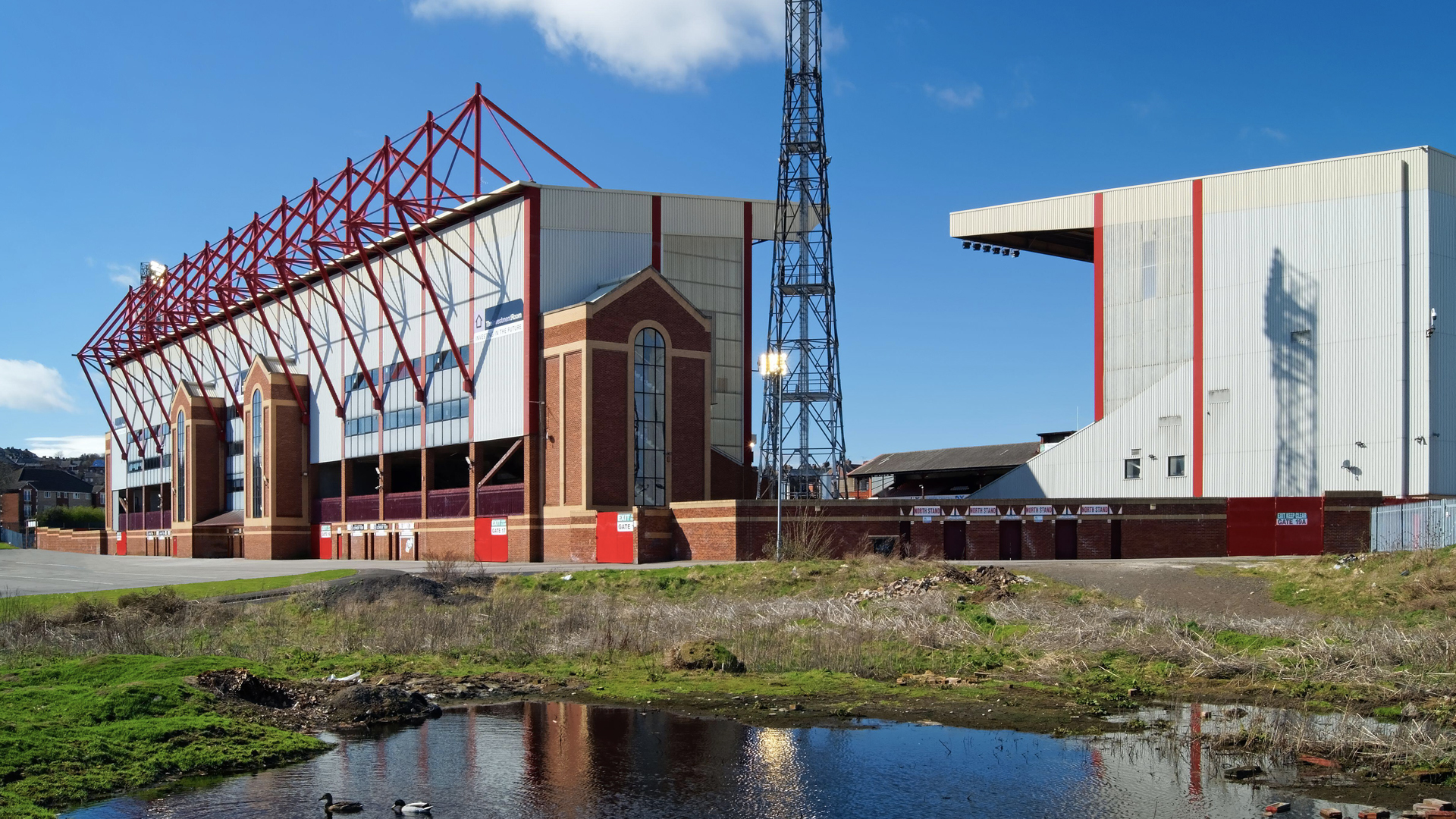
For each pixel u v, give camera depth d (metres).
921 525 49.50
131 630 27.95
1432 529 43.00
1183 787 14.61
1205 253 58.38
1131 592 33.34
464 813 13.70
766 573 39.12
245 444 84.62
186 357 99.25
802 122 62.41
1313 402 54.56
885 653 25.12
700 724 18.44
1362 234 53.75
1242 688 21.02
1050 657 23.80
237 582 45.22
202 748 16.11
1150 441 59.81
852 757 16.25
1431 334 51.72
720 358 66.44
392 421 71.44
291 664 24.28
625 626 28.73
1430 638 23.42
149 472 104.31
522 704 20.25
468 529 63.69
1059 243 69.12
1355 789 14.38
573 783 15.00
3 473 169.50
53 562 77.44
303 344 83.19
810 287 61.44
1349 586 31.08
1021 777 15.18
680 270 65.12
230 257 82.50
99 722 16.86
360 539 74.50
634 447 57.69
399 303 71.38
